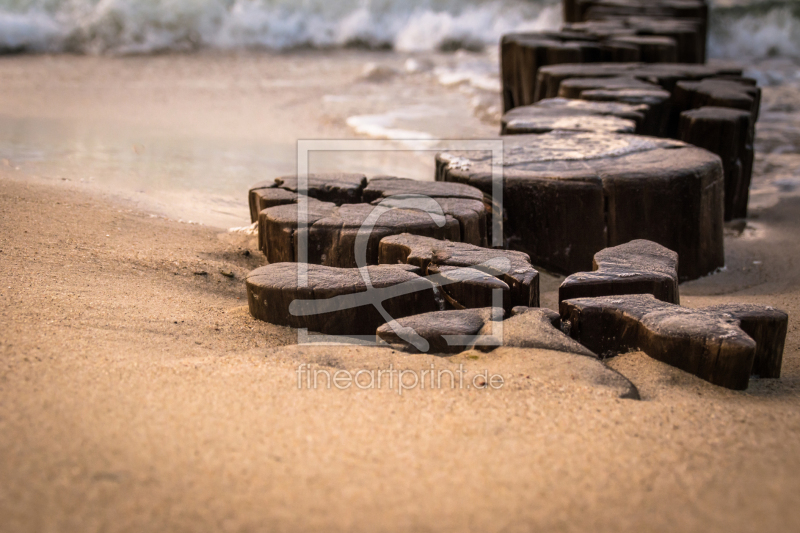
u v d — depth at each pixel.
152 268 3.31
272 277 2.85
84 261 3.20
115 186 5.10
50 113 8.15
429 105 9.55
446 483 1.60
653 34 8.91
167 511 1.45
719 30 16.42
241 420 1.85
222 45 15.27
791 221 5.38
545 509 1.51
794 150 7.87
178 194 5.15
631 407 2.04
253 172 6.03
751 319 2.51
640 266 3.02
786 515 1.50
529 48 7.73
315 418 1.89
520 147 4.55
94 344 2.28
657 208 4.00
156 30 14.69
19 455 1.58
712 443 1.82
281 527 1.42
